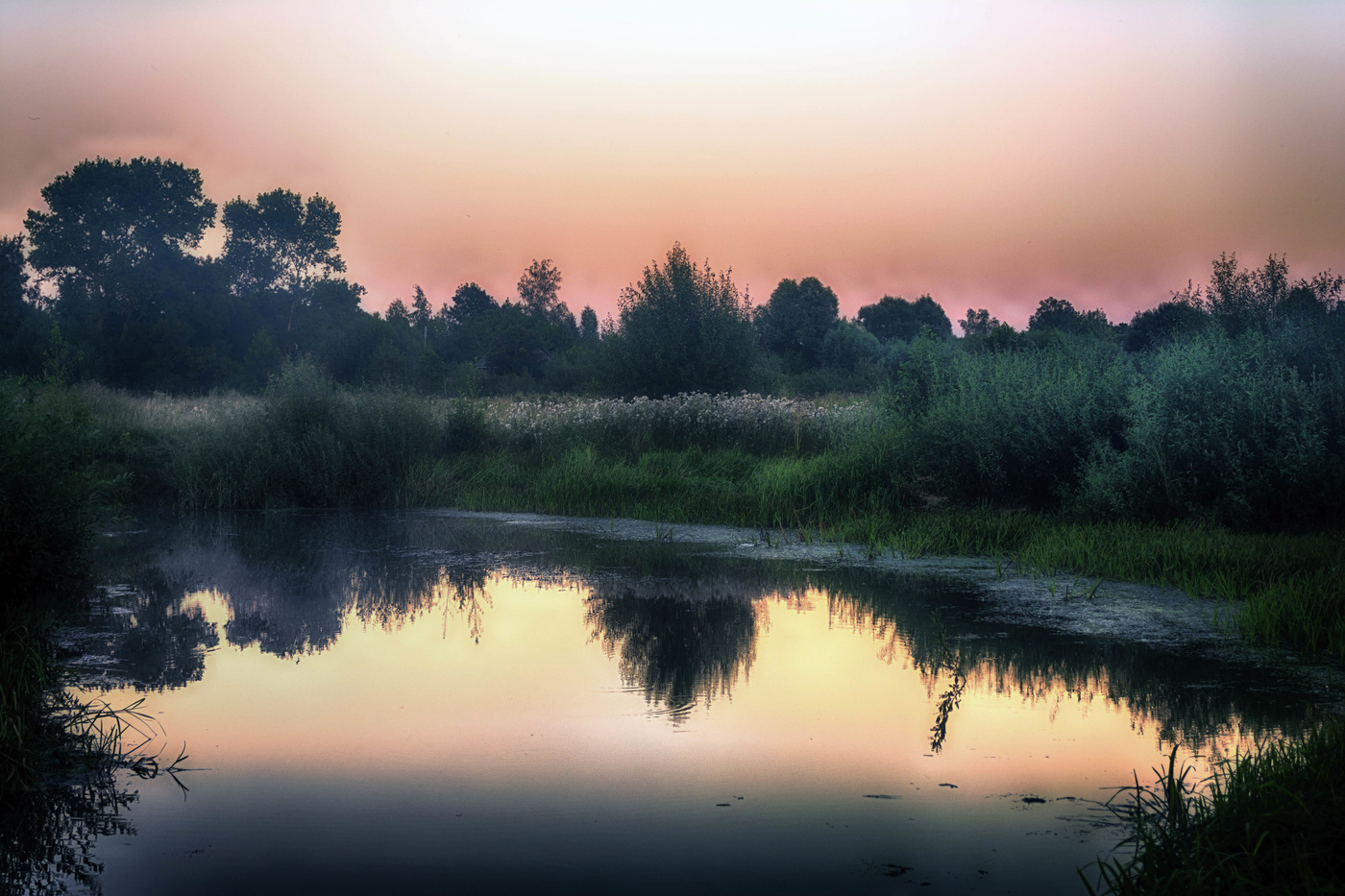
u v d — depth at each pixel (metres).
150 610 7.24
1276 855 2.78
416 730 4.54
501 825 3.47
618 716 4.72
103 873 3.11
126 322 49.38
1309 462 9.09
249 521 12.70
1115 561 8.18
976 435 11.77
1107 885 2.89
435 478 15.38
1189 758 4.05
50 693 5.14
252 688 5.24
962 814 3.52
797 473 13.27
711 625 6.65
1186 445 9.88
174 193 60.09
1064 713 4.68
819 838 3.32
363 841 3.34
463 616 7.01
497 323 73.31
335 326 59.56
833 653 5.86
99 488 9.00
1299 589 6.57
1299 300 11.73
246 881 3.04
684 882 3.00
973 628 6.45
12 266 55.25
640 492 14.35
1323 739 3.79
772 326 71.06
